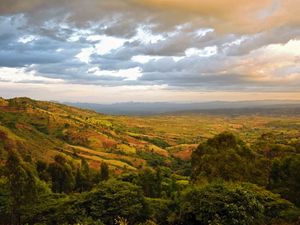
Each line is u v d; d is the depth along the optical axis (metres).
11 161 42.69
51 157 174.88
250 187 34.34
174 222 33.50
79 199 38.44
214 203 29.34
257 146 63.25
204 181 42.75
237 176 44.12
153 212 37.25
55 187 89.69
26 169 43.75
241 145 50.69
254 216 28.84
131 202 35.88
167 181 77.31
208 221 27.61
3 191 42.38
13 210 41.44
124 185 38.47
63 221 36.88
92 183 98.50
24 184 42.47
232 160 45.66
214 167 45.53
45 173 95.44
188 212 30.67
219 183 33.22
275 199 32.06
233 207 28.08
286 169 41.44
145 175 67.06
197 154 54.44
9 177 42.03
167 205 38.59
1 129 181.38
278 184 41.12
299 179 38.56
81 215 35.66
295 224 27.50
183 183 69.50
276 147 60.72
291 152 58.19
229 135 51.47
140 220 35.59
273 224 28.50
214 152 49.59
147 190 65.12
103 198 36.44
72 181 93.94
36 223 39.25
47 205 41.94
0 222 41.59
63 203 39.84
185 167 155.50
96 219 34.72
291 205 31.52
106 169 101.31
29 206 42.12
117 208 35.12
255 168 45.91
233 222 27.53
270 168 46.12
